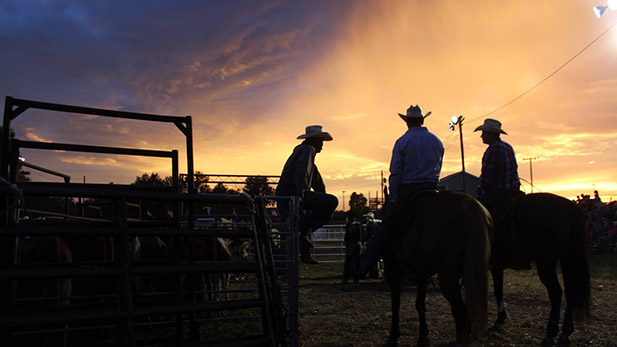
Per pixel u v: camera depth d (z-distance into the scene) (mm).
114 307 3916
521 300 8070
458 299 4180
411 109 5379
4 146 3602
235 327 6668
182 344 3785
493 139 6043
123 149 4129
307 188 5262
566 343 5023
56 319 3111
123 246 3512
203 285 7023
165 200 3840
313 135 5535
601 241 20062
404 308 7914
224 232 3996
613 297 8195
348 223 12227
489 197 5793
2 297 3473
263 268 4012
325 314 7566
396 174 4984
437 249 4270
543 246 5082
